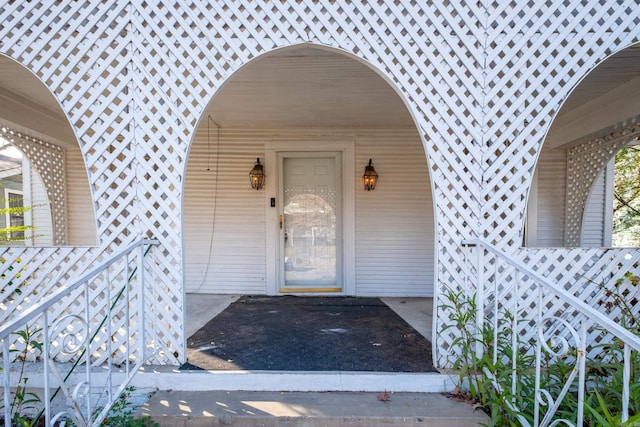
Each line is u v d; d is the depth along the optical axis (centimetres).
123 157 236
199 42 228
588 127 396
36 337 240
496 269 204
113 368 230
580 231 462
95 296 234
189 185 460
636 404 131
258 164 448
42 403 207
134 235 234
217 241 461
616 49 219
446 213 231
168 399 207
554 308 235
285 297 443
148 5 227
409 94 229
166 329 235
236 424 189
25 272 241
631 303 235
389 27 226
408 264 455
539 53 224
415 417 188
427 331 301
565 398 171
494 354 198
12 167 595
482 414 189
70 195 477
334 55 261
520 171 228
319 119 423
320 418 189
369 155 454
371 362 236
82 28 227
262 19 227
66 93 228
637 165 737
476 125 227
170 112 232
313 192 462
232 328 309
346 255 453
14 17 225
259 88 325
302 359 240
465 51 226
